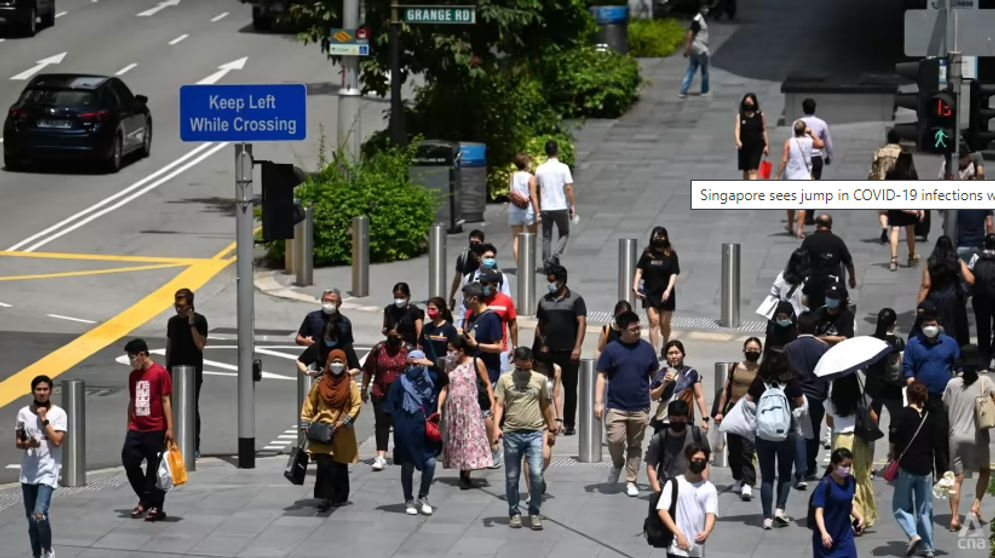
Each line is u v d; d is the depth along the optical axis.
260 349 45.84
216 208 64.44
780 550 28.58
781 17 102.06
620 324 31.80
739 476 31.88
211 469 35.12
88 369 43.44
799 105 73.81
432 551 28.81
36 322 48.41
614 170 67.56
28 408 28.05
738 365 32.03
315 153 72.00
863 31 96.75
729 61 89.44
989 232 47.53
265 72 88.81
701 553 25.05
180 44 97.25
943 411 28.25
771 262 53.19
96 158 69.38
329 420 31.30
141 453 30.75
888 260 53.06
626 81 77.94
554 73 76.31
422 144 59.00
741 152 58.34
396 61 61.03
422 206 55.97
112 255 56.81
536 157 65.69
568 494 32.62
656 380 32.03
